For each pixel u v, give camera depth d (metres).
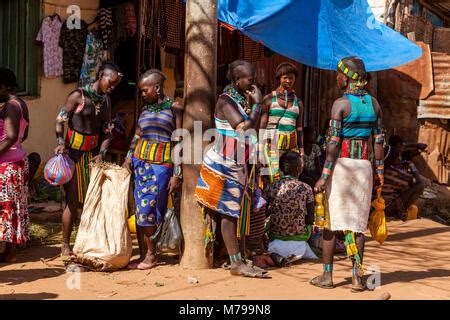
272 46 8.72
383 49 10.16
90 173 6.77
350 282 6.02
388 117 13.52
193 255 6.45
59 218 8.78
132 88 10.70
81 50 10.01
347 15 9.98
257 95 6.08
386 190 10.69
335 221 5.62
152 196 6.43
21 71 9.75
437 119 13.38
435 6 16.42
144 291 5.53
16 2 9.68
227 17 8.52
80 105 6.61
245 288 5.70
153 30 9.43
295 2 9.14
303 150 7.82
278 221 6.93
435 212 12.57
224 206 6.11
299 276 6.25
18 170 6.45
